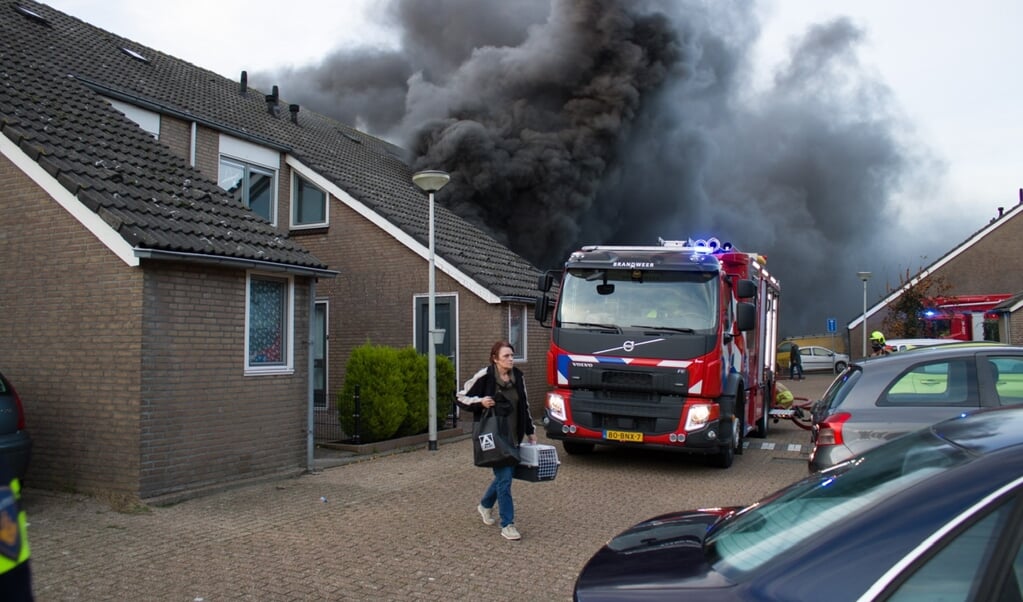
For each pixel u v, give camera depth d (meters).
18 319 7.72
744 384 10.59
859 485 2.53
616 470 9.49
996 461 2.14
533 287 16.03
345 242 15.48
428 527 6.53
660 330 9.15
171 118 13.61
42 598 4.69
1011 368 6.07
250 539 6.08
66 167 7.68
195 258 7.47
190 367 7.65
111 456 7.21
